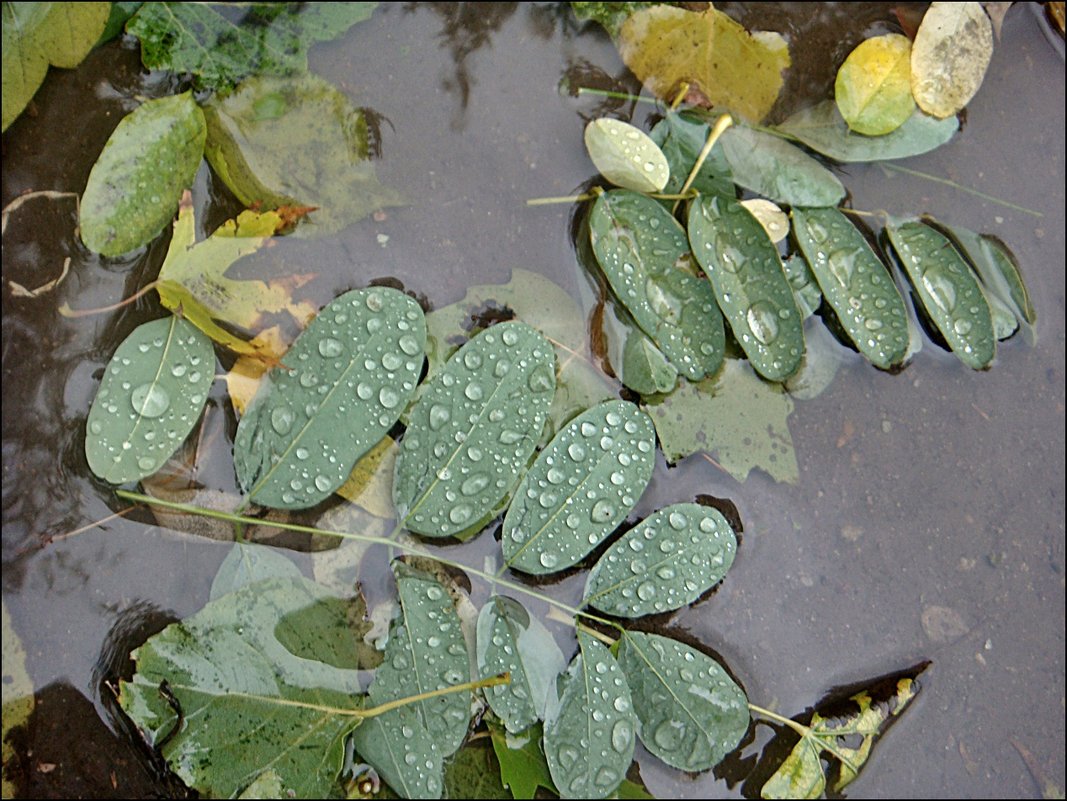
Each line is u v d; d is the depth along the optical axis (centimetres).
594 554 42
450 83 43
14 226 42
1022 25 45
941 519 43
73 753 41
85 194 41
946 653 43
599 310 43
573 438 41
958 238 44
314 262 42
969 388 44
